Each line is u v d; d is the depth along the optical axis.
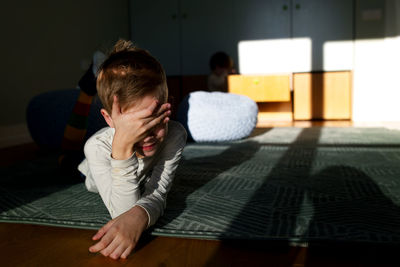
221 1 4.18
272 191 1.09
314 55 4.00
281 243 0.72
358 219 0.83
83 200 1.05
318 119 4.05
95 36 3.83
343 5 3.88
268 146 2.03
